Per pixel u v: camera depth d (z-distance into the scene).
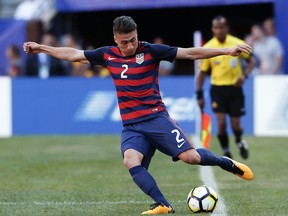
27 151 51.22
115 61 26.02
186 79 61.44
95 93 62.78
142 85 25.75
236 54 25.33
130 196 31.20
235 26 80.06
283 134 60.44
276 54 67.69
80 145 54.50
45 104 63.06
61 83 62.94
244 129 60.94
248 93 60.62
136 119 25.91
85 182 36.28
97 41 81.50
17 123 63.16
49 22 78.81
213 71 43.84
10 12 84.06
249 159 45.47
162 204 25.30
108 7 72.00
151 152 26.47
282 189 33.00
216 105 44.09
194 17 81.38
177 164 43.12
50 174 39.50
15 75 68.88
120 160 45.62
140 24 82.44
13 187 34.75
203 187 26.38
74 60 26.61
